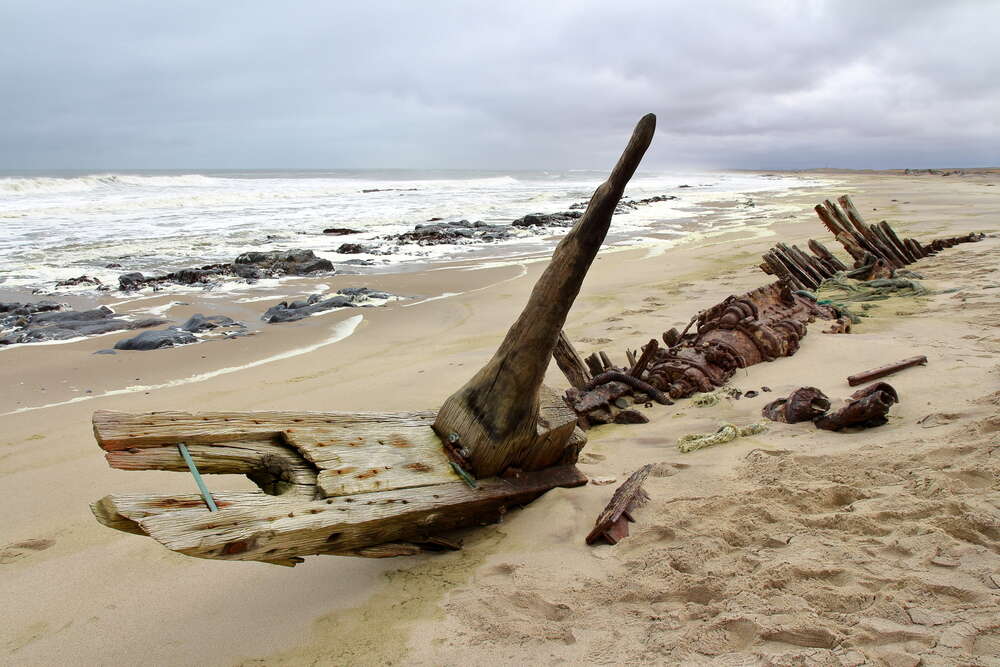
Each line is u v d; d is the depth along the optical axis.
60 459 5.62
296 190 52.72
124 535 4.31
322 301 12.31
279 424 3.66
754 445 4.71
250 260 16.83
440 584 3.44
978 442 3.92
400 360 8.56
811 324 8.13
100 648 3.17
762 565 3.08
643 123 3.46
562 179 102.69
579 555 3.52
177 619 3.36
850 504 3.55
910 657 2.35
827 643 2.52
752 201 37.09
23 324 11.30
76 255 19.30
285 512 3.08
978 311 7.92
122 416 3.26
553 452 4.33
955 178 67.62
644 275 14.05
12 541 4.23
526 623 2.98
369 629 3.10
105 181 47.34
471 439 3.92
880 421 4.69
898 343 6.89
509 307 11.69
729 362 6.64
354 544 3.36
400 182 78.75
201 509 2.92
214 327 10.76
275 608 3.38
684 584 3.04
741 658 2.54
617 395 6.11
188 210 34.09
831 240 18.05
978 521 3.12
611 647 2.74
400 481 3.61
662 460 4.71
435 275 15.56
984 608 2.54
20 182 40.00
